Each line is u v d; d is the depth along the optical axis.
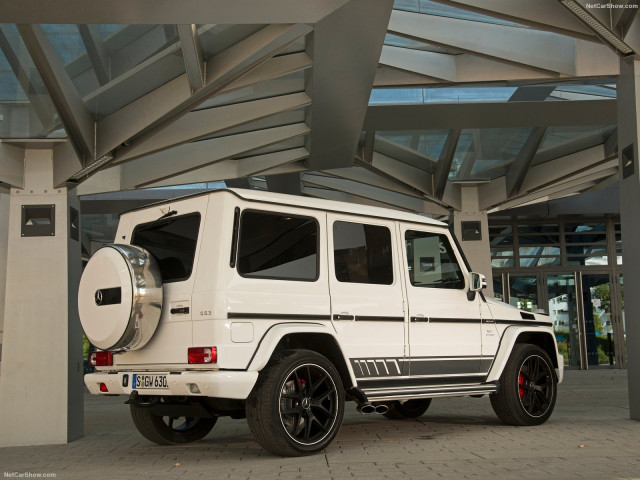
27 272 8.18
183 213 5.79
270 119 10.41
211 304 5.27
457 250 7.14
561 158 13.43
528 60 9.55
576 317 20.08
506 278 20.22
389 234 6.60
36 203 8.30
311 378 5.71
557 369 7.71
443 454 5.48
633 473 4.50
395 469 4.81
